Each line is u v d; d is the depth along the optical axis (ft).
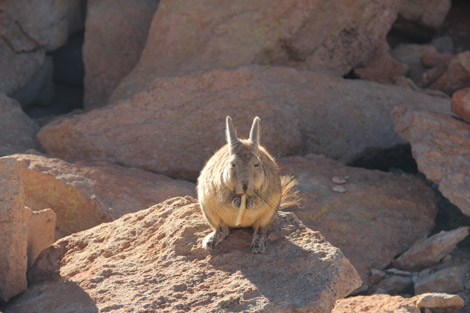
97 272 74.33
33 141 166.09
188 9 202.28
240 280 68.13
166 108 158.81
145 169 146.41
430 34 251.19
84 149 149.59
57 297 71.51
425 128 134.31
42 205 126.52
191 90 163.02
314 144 165.17
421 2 240.12
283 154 155.84
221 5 200.34
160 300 66.64
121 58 224.12
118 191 125.49
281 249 73.15
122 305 66.33
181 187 131.75
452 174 123.44
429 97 189.16
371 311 91.91
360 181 139.95
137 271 73.56
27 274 83.46
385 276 112.47
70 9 238.68
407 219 127.65
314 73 179.93
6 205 75.87
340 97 176.45
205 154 151.23
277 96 165.37
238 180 64.59
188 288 68.18
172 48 200.64
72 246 85.20
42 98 239.09
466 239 122.93
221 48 192.65
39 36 218.59
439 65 216.13
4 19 202.69
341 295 68.69
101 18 223.30
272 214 72.95
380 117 176.04
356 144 169.27
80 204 122.21
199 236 77.15
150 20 228.63
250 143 69.82
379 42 219.41
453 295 94.53
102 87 224.53
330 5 200.23
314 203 127.03
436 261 114.42
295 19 192.54
